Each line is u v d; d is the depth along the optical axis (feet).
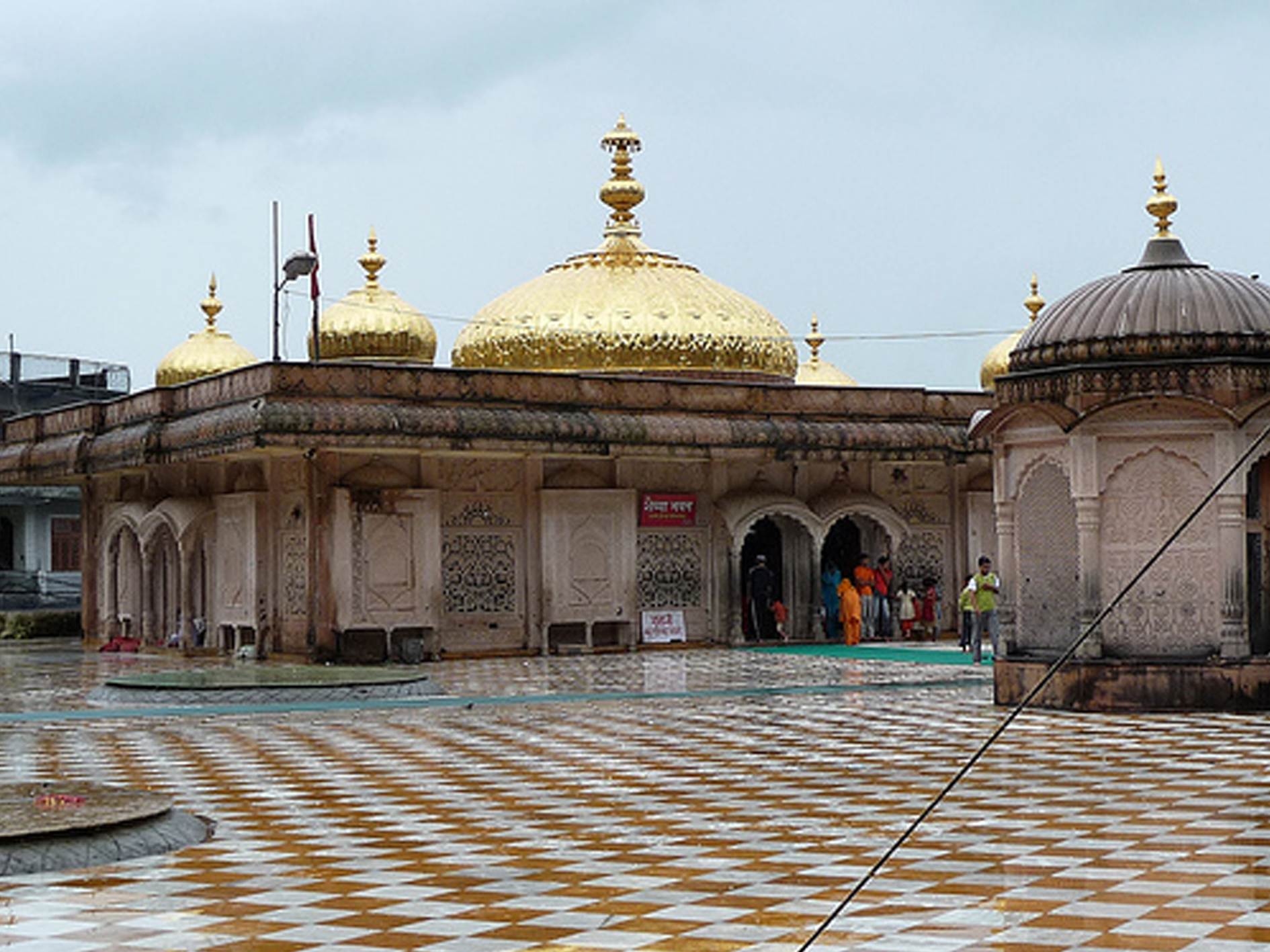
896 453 81.71
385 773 36.27
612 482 78.64
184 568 78.89
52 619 98.37
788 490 83.41
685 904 22.72
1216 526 44.88
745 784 33.94
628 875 24.79
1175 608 45.32
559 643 77.97
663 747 40.47
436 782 34.86
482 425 71.26
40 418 88.69
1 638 97.19
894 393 82.84
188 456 73.36
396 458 73.72
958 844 26.73
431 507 73.36
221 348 101.04
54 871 25.40
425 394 71.31
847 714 47.78
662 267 92.58
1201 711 44.78
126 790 30.94
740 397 79.46
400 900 23.27
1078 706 45.93
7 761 38.65
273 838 28.25
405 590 72.74
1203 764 35.53
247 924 21.85
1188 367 45.21
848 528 90.02
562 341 88.02
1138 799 31.04
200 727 46.09
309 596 72.08
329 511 72.02
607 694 54.95
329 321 88.99
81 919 22.21
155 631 83.41
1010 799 31.27
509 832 28.66
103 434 81.92
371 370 70.08
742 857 25.99
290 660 73.41
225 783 34.88
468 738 42.83
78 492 131.95
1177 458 45.21
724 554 81.15
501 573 76.18
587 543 77.36
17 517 133.80
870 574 84.12
